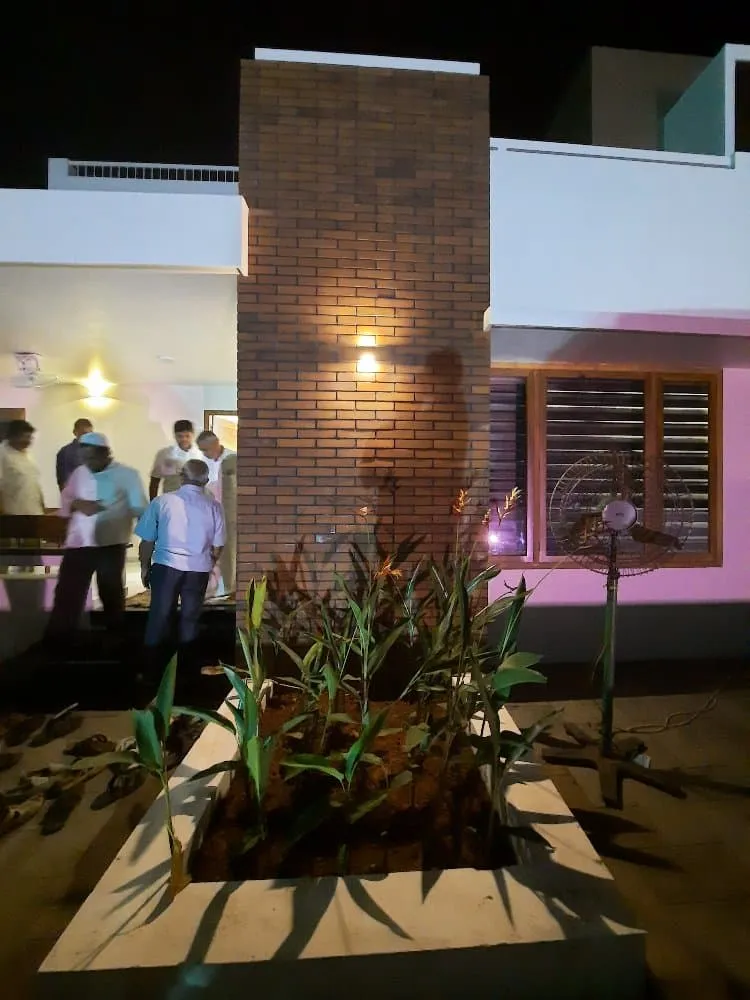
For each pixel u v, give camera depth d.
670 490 3.57
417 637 3.68
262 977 1.73
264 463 4.07
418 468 4.16
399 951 1.76
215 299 4.36
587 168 4.38
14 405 7.26
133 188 5.72
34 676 4.89
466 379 4.20
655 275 4.45
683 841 2.82
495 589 5.31
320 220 4.08
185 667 4.93
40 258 3.64
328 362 4.09
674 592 5.56
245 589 4.05
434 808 2.50
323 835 2.35
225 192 5.64
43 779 3.26
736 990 2.03
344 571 4.10
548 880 2.04
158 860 2.13
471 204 4.22
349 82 4.12
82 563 5.46
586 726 4.01
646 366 5.49
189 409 7.65
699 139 5.65
